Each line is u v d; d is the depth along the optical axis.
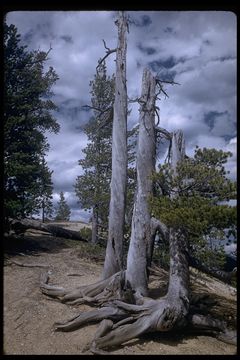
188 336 10.39
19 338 9.47
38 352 8.80
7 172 17.53
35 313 10.91
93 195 21.50
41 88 21.31
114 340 9.31
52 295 12.40
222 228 9.62
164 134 13.59
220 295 15.19
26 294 12.26
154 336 10.16
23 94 20.08
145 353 9.05
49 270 15.57
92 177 22.25
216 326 10.30
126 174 14.33
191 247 11.36
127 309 10.41
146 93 13.41
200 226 9.32
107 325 9.72
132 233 12.75
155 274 16.72
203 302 12.30
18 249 18.67
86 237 21.81
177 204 10.44
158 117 13.95
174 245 11.29
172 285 10.62
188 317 10.33
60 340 9.49
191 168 10.64
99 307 11.86
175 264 11.03
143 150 13.10
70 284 13.93
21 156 18.83
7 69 19.67
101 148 22.81
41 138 21.58
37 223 23.84
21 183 19.00
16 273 14.41
